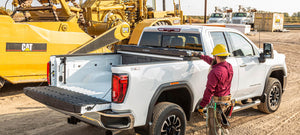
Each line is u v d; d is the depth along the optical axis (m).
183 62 4.37
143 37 5.99
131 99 3.71
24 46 7.41
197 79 4.57
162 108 4.05
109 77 5.28
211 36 5.05
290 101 7.60
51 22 8.30
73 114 4.02
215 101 3.85
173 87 4.21
